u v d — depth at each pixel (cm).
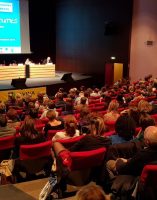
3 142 445
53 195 369
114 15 1705
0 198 371
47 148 419
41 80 1666
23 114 768
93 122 390
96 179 385
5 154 461
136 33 1633
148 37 1580
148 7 1559
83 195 162
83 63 1952
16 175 437
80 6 1916
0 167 434
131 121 395
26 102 971
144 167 288
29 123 439
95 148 368
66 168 348
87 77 1806
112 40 1736
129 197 316
